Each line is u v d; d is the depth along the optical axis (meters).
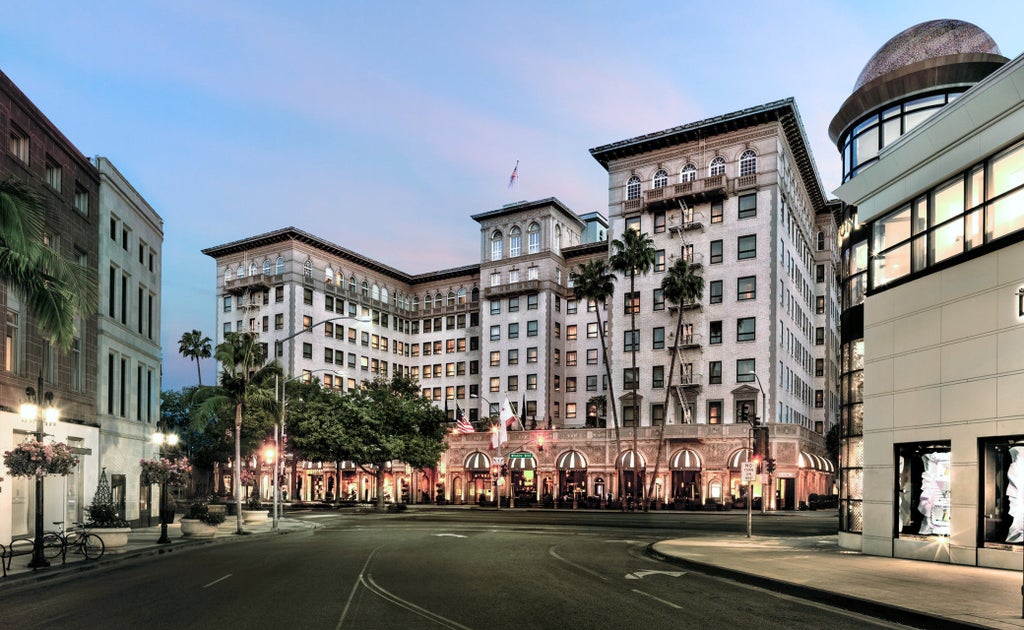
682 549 23.50
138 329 40.41
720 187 67.31
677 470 65.81
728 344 66.62
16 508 26.39
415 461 67.50
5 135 25.69
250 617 11.80
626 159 74.94
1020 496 17.62
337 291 95.94
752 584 16.09
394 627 10.93
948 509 19.91
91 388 33.06
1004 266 18.28
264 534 33.69
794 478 61.53
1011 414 17.83
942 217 20.70
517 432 75.19
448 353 102.19
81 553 22.62
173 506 45.28
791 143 71.88
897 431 21.78
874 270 23.64
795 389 73.50
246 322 94.69
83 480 31.56
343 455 65.00
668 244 71.25
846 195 25.06
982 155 18.95
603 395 85.44
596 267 66.56
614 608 12.70
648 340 71.25
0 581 16.66
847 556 21.45
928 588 14.34
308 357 90.88
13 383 25.69
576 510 62.25
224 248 97.00
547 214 91.75
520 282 90.88
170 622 11.50
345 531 35.75
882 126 26.38
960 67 24.58
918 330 21.27
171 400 73.19
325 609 12.49
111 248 35.66
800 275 78.31
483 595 14.08
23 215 16.47
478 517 50.59
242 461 70.12
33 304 16.86
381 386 70.44
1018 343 17.73
